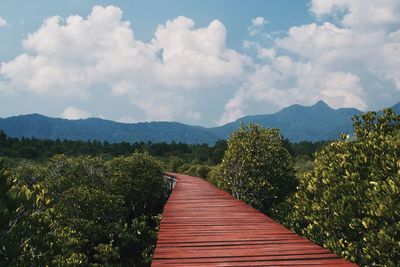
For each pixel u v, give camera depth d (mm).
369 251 7383
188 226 10547
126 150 86250
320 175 10641
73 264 10867
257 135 20797
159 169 30312
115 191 24297
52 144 85375
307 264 6902
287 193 19438
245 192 19500
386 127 10992
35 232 7605
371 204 7715
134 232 20688
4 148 71125
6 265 6812
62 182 21781
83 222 16891
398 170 7770
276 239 8844
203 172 46219
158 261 7191
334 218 8703
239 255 7535
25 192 7074
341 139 11461
